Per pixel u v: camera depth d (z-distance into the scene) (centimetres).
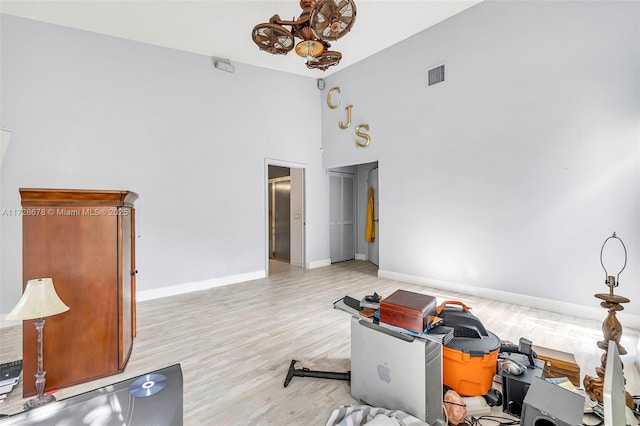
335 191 676
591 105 311
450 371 185
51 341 195
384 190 510
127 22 365
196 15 360
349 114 563
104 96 382
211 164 471
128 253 246
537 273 349
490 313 332
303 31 260
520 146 359
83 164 369
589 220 314
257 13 360
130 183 400
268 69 540
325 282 488
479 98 393
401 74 480
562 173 330
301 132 588
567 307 328
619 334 180
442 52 427
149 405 118
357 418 160
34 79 342
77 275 203
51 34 351
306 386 202
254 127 522
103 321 212
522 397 168
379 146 517
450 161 424
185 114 446
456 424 164
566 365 193
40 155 345
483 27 386
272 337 278
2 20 327
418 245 464
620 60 294
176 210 436
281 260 699
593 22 308
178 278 436
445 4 389
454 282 423
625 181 293
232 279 489
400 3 381
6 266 324
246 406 181
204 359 238
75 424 107
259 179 527
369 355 179
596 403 172
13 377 206
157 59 423
